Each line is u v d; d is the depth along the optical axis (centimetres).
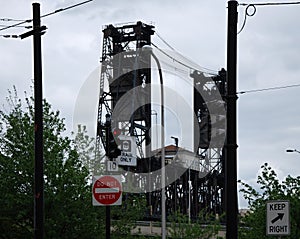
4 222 4731
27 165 4831
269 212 2966
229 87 2633
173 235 7525
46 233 4641
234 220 2562
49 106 5084
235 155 2589
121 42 8831
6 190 4809
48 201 4697
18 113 5053
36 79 3450
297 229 4488
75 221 4728
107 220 3362
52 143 4912
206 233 7544
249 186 4844
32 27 3569
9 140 4938
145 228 8375
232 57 2655
